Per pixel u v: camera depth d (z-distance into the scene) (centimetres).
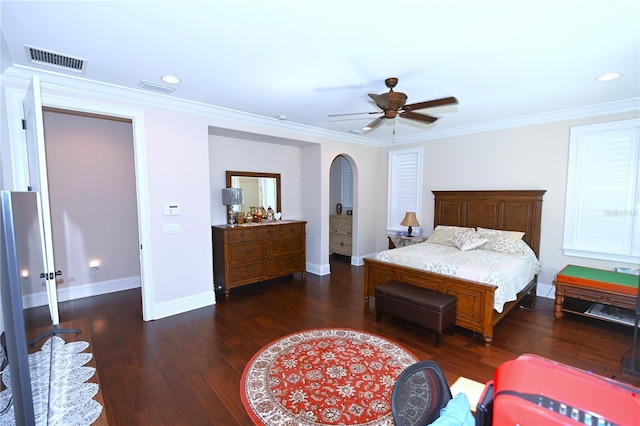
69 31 197
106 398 213
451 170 502
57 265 392
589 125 372
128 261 448
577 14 177
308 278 511
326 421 194
